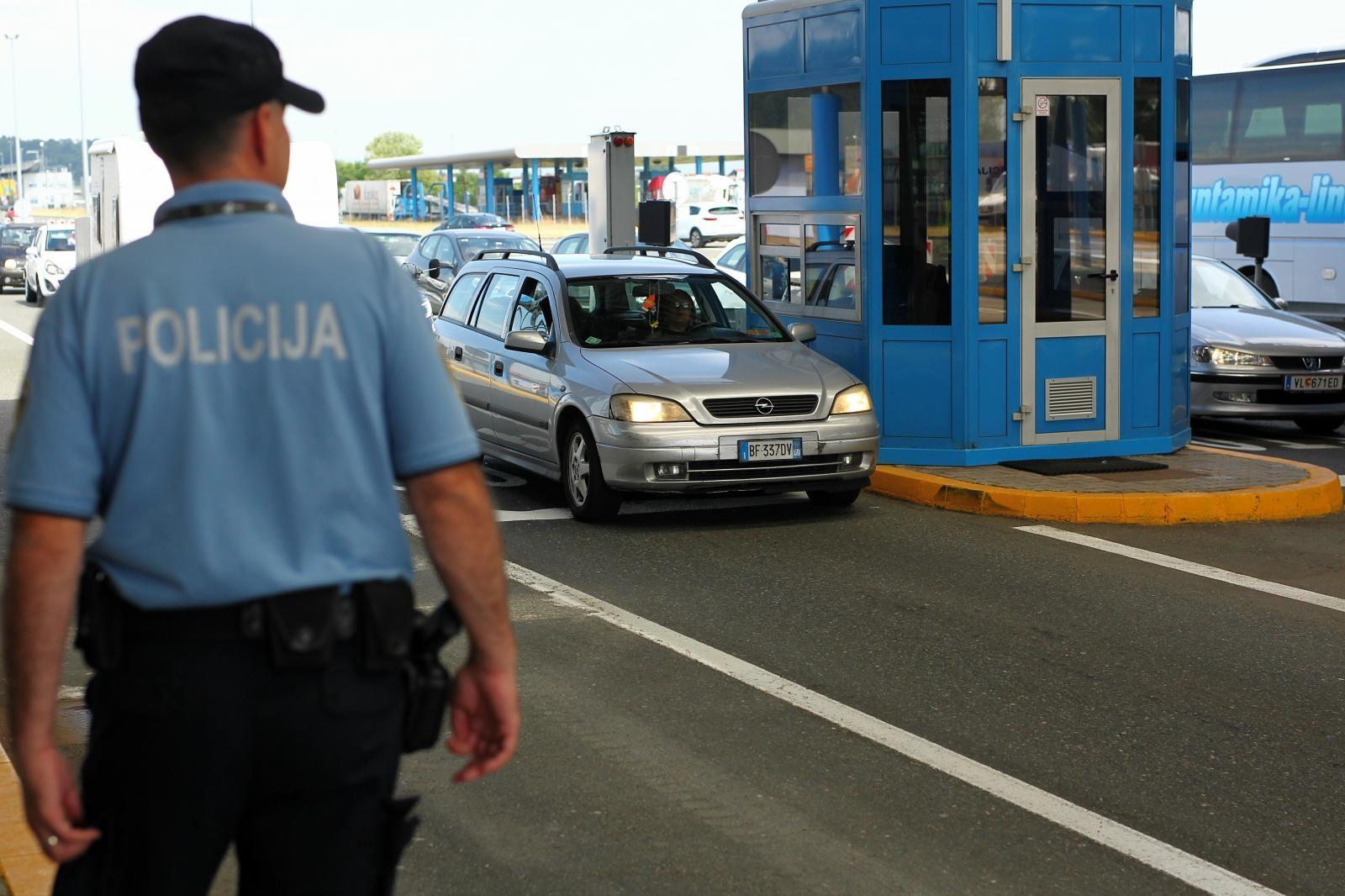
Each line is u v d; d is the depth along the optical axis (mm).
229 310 2998
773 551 12148
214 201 3070
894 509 14055
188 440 2967
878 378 15570
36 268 47125
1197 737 7734
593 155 24109
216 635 2953
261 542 2988
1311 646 9477
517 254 16297
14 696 2975
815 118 16266
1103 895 5781
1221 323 19594
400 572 3127
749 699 8234
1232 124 30328
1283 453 18359
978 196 15148
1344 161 28391
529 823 6434
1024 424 15531
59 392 2957
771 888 5781
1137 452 15922
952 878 5910
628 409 12750
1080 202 15469
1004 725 7867
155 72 3059
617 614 10094
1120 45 15383
